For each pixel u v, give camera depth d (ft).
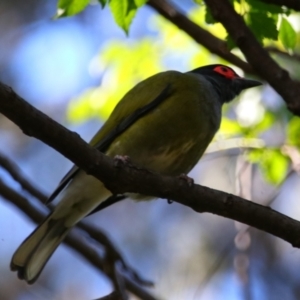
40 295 54.24
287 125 39.06
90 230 31.48
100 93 42.68
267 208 24.63
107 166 24.31
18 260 30.76
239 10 34.06
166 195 25.03
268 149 36.99
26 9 63.10
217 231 55.36
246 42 29.17
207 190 24.99
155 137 31.71
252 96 40.06
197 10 41.16
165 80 32.96
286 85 28.99
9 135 59.31
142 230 56.54
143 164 31.76
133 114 31.89
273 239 50.83
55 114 59.31
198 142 32.60
